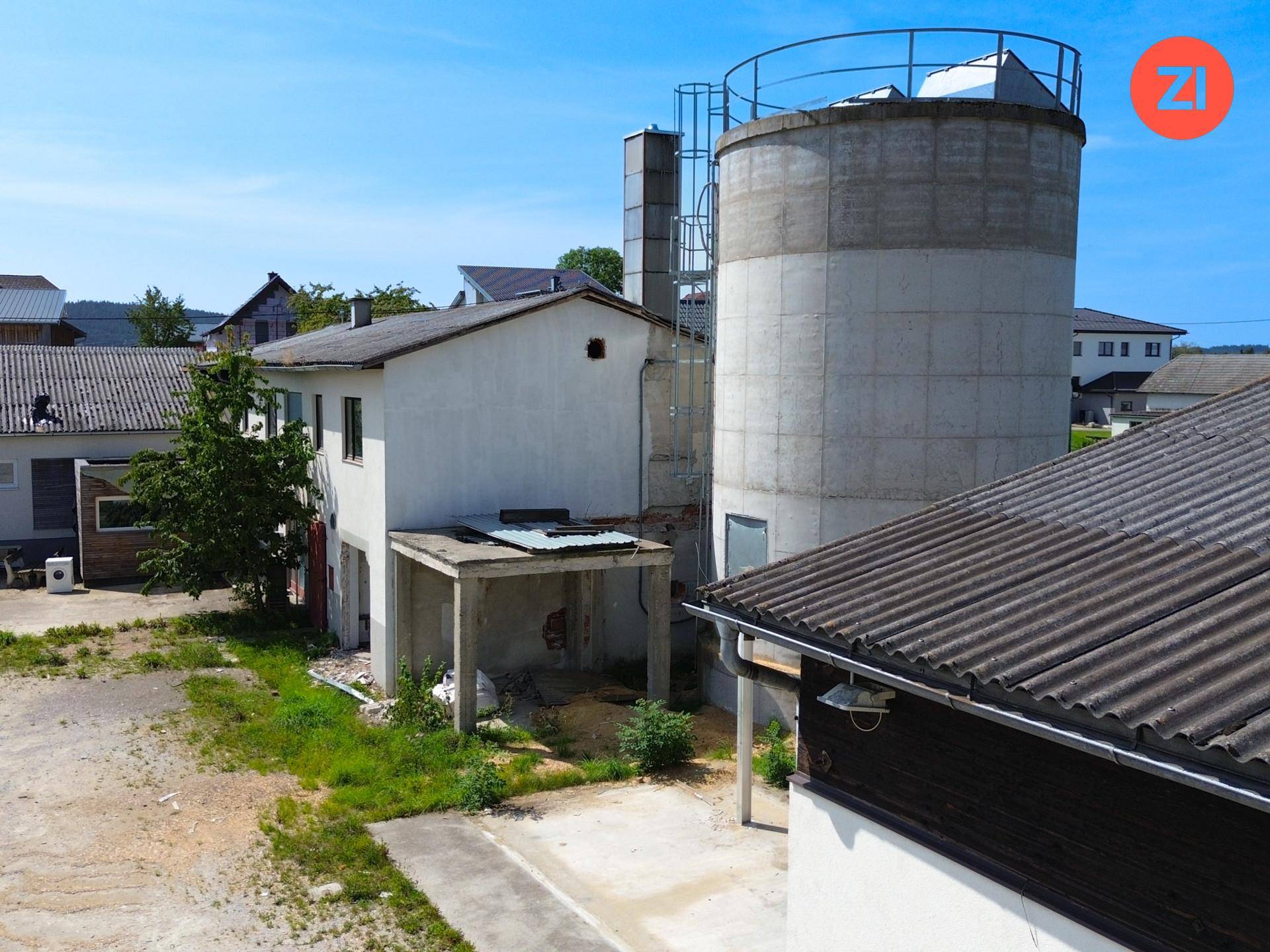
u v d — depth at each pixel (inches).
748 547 611.5
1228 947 181.6
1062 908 208.8
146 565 828.6
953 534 303.4
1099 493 313.0
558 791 512.1
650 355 744.3
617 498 740.7
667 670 634.8
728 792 510.6
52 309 1972.2
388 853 435.5
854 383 557.6
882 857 253.8
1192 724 174.2
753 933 374.3
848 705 244.5
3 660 706.8
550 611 738.8
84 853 425.4
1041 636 221.6
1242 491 288.2
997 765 225.0
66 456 1044.5
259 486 813.9
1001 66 553.9
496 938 368.5
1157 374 2026.3
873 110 538.9
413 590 675.4
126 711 606.5
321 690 660.1
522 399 700.0
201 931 368.2
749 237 593.0
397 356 648.4
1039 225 554.6
